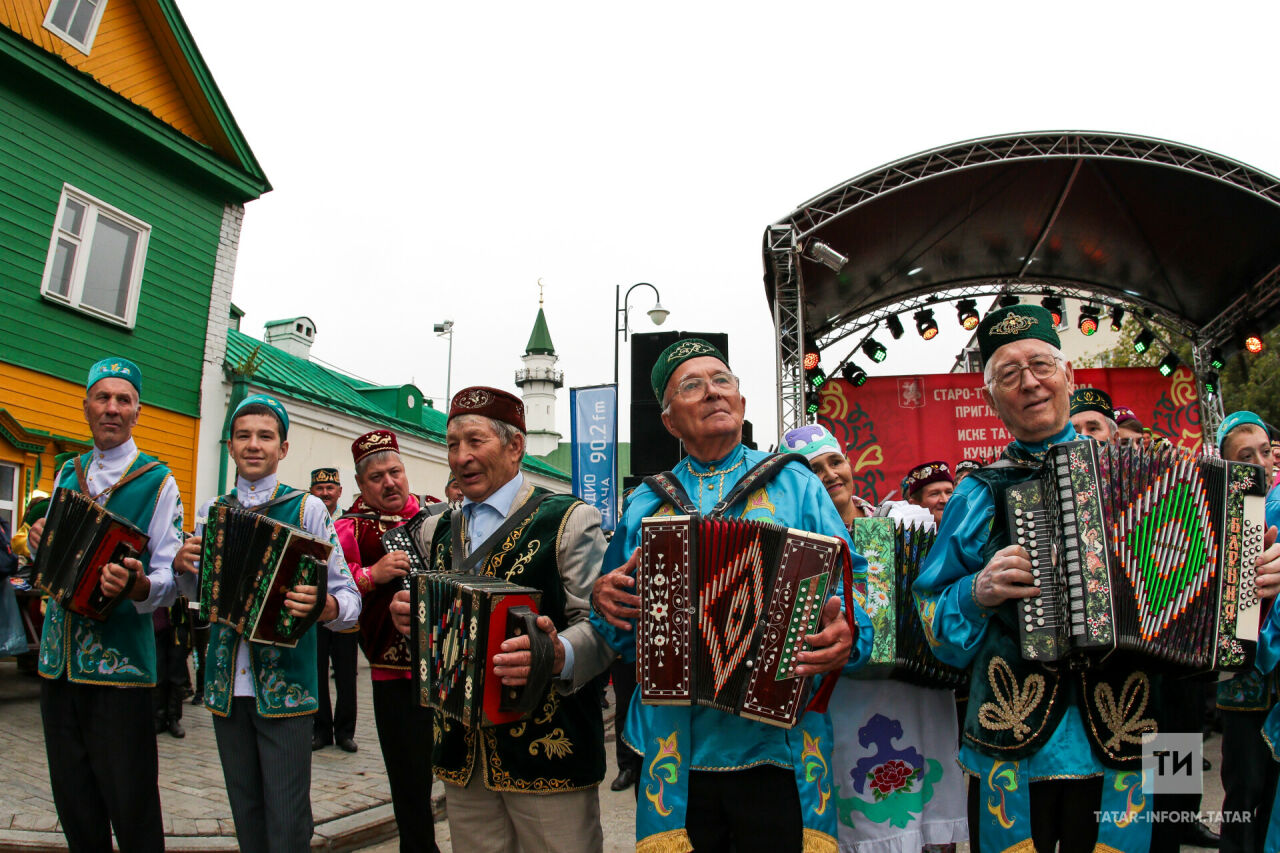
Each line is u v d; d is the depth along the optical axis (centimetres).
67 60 1030
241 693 350
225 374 1249
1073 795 234
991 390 268
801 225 1062
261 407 390
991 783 242
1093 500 222
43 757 596
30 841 440
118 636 360
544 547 295
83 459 396
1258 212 1034
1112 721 232
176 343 1170
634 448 914
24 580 724
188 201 1193
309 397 1538
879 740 371
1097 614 216
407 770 415
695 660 230
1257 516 233
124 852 357
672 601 231
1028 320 264
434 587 281
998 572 231
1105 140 995
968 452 1230
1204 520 229
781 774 241
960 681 363
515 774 273
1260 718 375
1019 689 240
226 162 1227
